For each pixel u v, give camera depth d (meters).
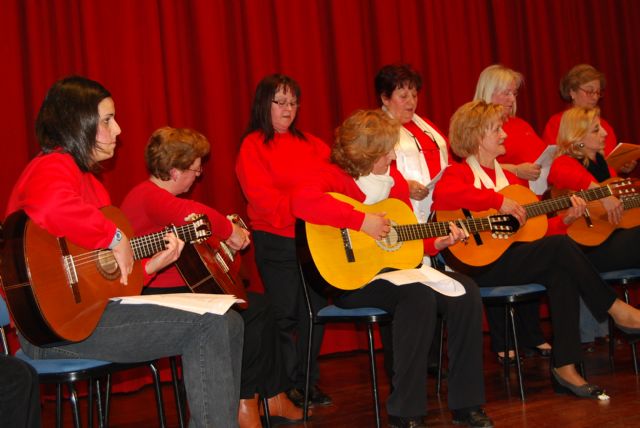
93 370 2.08
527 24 4.96
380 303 2.68
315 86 4.11
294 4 4.04
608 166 3.79
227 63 3.90
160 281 2.73
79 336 1.96
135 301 2.06
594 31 5.25
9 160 3.37
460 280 2.72
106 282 2.10
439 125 4.57
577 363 3.02
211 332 2.08
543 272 3.01
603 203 3.40
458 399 2.65
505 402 2.97
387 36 4.38
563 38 5.09
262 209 3.21
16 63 3.40
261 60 3.97
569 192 3.50
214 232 2.78
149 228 2.72
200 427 2.08
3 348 2.27
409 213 2.89
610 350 3.44
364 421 2.87
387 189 2.85
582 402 2.88
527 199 3.28
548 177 3.58
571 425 2.61
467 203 3.05
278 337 2.85
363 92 4.28
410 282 2.52
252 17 3.94
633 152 3.75
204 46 3.80
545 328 4.61
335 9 4.20
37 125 2.15
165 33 3.72
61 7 3.53
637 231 3.43
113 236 2.03
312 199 2.64
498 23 4.83
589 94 4.14
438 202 3.12
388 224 2.67
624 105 5.34
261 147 3.32
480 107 3.27
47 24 3.51
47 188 1.97
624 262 3.43
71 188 2.01
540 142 3.87
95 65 3.51
